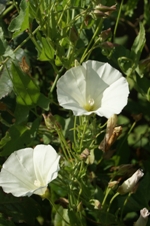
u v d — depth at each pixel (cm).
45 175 43
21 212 49
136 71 52
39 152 44
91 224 51
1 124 54
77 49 52
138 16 70
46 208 54
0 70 47
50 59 47
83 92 44
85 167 47
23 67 47
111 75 44
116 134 44
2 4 51
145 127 73
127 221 57
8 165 44
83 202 48
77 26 51
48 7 46
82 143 46
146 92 52
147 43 71
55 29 46
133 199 51
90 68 44
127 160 54
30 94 47
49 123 46
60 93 42
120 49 52
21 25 45
